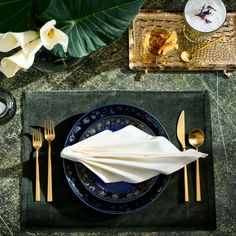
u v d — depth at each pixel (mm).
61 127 1263
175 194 1252
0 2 1004
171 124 1284
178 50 1307
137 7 1039
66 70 1285
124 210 1203
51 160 1242
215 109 1311
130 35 1297
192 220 1251
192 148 1274
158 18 1316
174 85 1308
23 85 1283
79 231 1231
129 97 1290
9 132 1266
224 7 1284
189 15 1278
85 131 1223
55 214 1229
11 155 1257
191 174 1261
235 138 1301
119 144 1192
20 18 1025
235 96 1317
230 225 1262
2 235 1229
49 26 899
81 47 1071
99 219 1234
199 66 1301
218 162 1288
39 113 1268
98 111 1233
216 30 1270
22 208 1228
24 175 1236
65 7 992
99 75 1301
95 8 1024
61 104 1276
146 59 1293
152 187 1220
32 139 1253
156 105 1291
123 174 1177
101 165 1175
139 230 1240
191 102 1299
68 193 1235
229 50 1317
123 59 1308
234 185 1278
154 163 1181
